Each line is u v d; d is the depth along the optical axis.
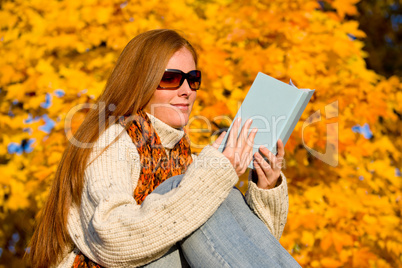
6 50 7.55
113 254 3.41
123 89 4.16
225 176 3.38
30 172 7.68
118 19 7.46
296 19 7.14
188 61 4.34
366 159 8.04
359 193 7.25
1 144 7.71
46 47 7.37
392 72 14.54
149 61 4.16
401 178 7.90
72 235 3.81
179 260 3.68
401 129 8.93
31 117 7.71
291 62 7.11
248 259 3.40
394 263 7.74
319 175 7.46
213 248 3.43
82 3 7.26
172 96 4.24
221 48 7.29
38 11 7.66
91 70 7.46
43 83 7.18
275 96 3.82
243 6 7.41
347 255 7.05
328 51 7.42
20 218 8.95
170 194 3.43
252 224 3.72
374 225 7.11
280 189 3.90
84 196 3.72
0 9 8.05
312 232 6.91
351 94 7.27
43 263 4.04
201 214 3.34
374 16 14.52
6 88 7.68
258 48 7.25
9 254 9.45
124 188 3.66
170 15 7.34
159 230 3.29
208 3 7.71
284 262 3.56
